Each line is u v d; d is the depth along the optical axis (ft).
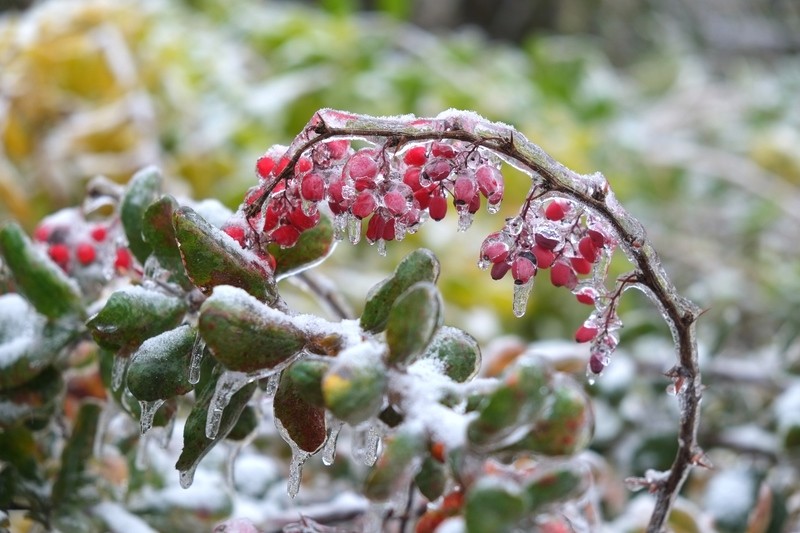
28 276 2.05
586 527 1.95
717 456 3.19
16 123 4.06
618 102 6.82
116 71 4.31
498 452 1.61
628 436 2.93
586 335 1.85
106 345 1.86
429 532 1.75
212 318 1.68
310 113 4.97
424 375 1.71
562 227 1.82
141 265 2.06
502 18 10.02
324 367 1.67
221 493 2.19
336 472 2.64
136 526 2.09
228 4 6.19
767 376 2.96
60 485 2.10
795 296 4.60
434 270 1.76
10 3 5.67
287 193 1.80
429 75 5.38
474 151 1.78
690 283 5.21
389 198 1.76
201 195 4.27
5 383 2.04
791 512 2.68
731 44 10.59
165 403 1.95
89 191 2.27
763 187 6.04
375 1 8.01
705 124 7.04
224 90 4.79
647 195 6.06
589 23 10.71
